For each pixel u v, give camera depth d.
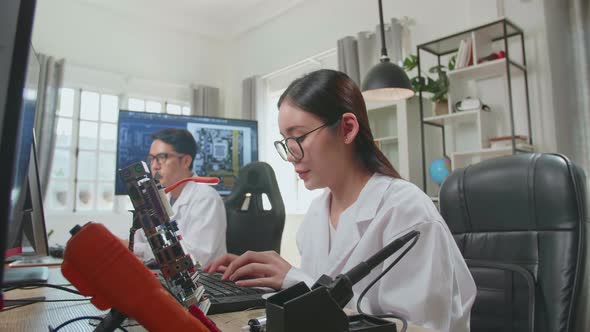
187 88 4.88
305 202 4.30
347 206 0.89
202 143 3.49
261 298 0.68
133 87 4.48
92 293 0.35
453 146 2.84
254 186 1.94
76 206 4.03
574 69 2.61
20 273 1.07
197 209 1.79
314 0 4.16
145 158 3.34
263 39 4.75
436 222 0.72
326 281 0.49
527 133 2.49
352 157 0.87
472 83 2.74
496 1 2.67
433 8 3.10
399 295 0.68
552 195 0.94
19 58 0.32
